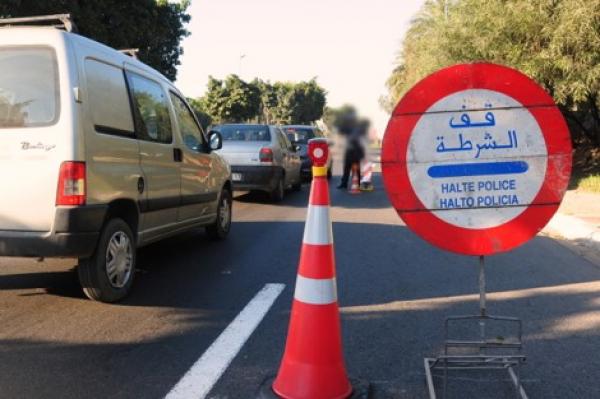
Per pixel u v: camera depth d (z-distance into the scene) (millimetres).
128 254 5547
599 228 8625
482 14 15781
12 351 4172
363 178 15789
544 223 3350
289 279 6230
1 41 4957
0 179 4793
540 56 14367
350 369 3910
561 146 3301
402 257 7410
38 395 3500
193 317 4965
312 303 3342
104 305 5266
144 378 3744
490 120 3336
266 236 8758
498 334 4613
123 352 4180
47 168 4762
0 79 4918
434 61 18859
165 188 6305
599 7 13164
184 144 6930
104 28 21531
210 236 8305
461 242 3396
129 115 5672
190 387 3609
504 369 3797
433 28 22781
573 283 6176
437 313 5141
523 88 3305
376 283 6141
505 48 15484
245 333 4570
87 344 4324
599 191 14219
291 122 52938
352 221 10438
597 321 4941
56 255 4812
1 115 4871
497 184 3355
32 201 4773
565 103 15719
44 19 5461
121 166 5387
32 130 4793
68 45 4934
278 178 13070
